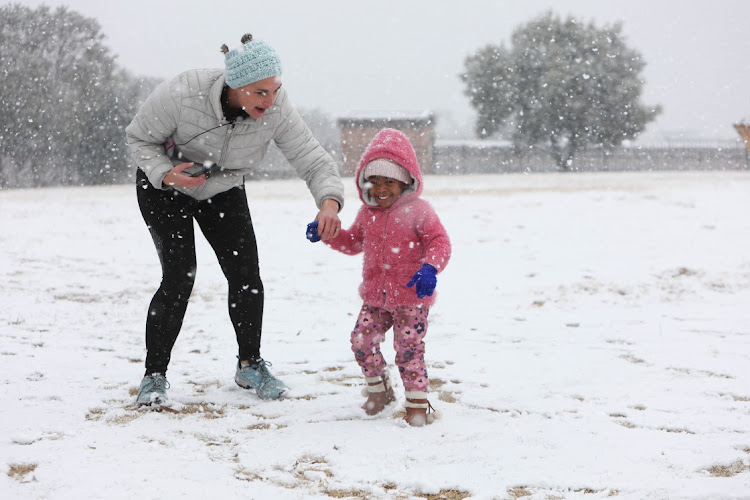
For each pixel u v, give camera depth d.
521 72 53.47
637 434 3.29
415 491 2.69
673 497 2.56
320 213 3.74
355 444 3.18
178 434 3.33
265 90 3.54
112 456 2.98
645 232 12.34
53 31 39.94
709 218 14.16
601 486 2.68
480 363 4.69
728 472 2.85
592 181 29.78
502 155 53.88
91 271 9.16
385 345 5.28
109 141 41.59
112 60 41.56
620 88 52.09
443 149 53.44
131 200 22.86
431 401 3.88
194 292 7.64
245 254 3.98
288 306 6.89
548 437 3.24
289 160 4.07
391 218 3.62
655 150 52.47
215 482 2.74
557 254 10.14
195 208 3.97
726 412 3.64
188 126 3.67
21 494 2.58
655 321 5.98
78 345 5.23
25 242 11.96
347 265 9.53
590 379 4.29
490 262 9.53
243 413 3.69
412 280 3.38
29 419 3.49
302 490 2.67
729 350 4.98
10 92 39.72
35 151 40.28
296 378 4.38
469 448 3.12
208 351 5.16
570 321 6.02
